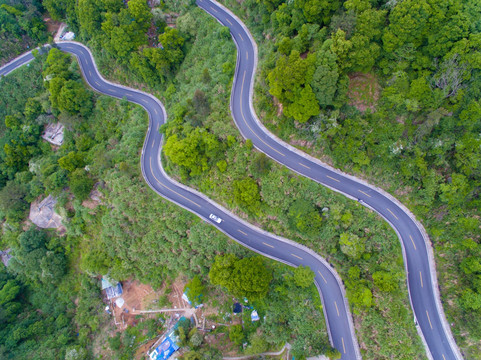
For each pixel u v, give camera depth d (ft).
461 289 181.57
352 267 196.44
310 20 186.50
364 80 188.55
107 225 240.32
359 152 192.24
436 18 159.63
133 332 227.81
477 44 155.74
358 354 191.01
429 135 185.57
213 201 236.84
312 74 171.83
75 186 243.40
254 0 236.02
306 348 191.01
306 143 210.18
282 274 208.44
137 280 247.29
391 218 200.75
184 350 204.03
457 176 177.06
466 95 171.22
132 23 256.52
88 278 256.52
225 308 216.33
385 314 184.03
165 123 257.55
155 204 237.45
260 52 234.79
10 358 233.55
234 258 200.64
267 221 217.36
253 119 226.79
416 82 171.94
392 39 168.35
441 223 191.93
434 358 180.34
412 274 194.18
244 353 199.62
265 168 203.00
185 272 226.58
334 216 195.21
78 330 250.16
